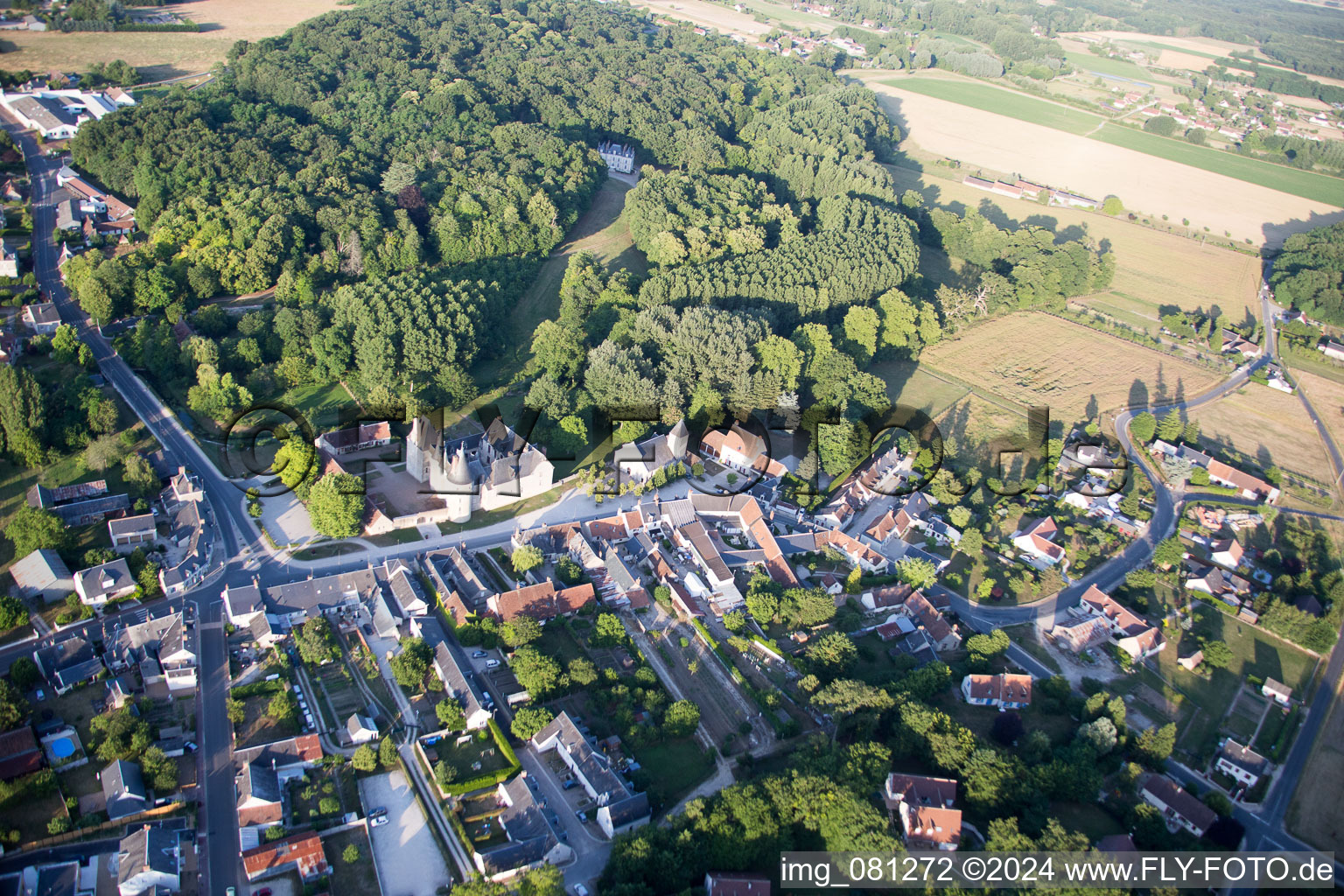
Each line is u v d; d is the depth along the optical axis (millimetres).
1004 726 180500
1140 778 175000
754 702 187625
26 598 191500
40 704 169750
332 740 170500
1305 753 193250
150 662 177500
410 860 150875
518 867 147375
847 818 152000
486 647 194500
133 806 151750
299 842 147000
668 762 172375
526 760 171000
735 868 150125
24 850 144125
